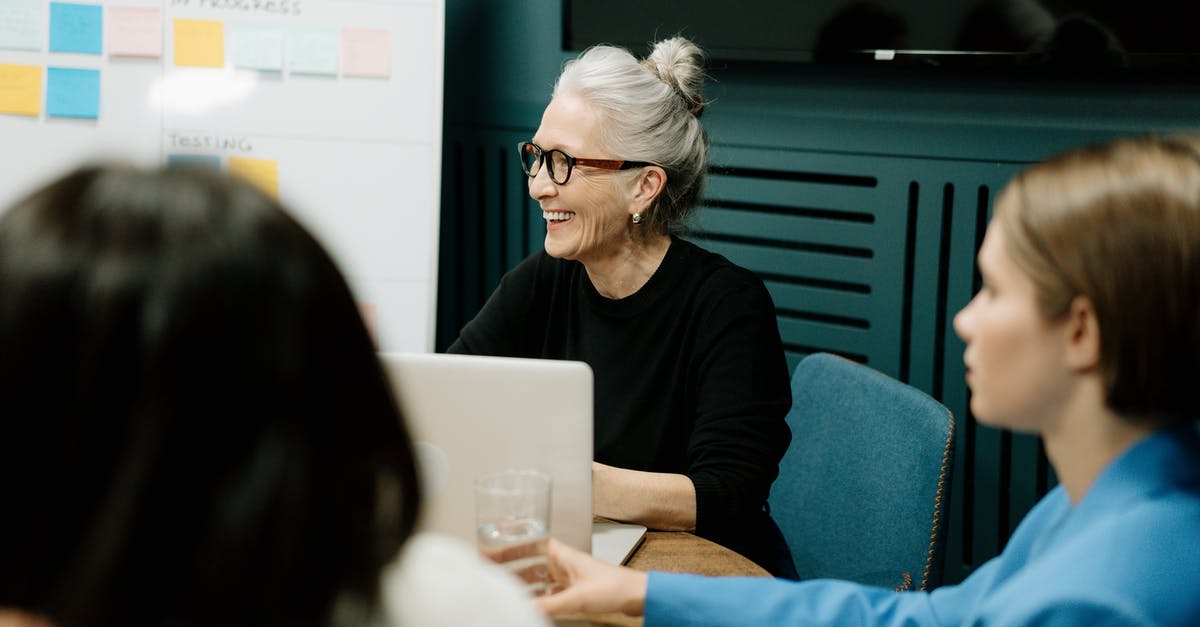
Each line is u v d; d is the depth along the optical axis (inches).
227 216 20.6
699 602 44.5
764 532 67.3
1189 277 30.4
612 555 54.5
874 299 97.0
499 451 49.2
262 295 20.4
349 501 21.2
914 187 94.2
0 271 20.0
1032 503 92.8
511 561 45.9
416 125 99.8
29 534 19.9
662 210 69.7
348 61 98.5
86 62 96.0
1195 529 31.4
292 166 98.8
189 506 19.9
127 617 19.8
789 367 102.2
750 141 100.5
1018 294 33.1
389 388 22.5
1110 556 31.6
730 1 97.3
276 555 20.2
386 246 100.2
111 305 19.6
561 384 48.4
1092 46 83.6
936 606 42.8
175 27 96.7
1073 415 33.5
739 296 68.3
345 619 21.5
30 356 19.6
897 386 69.2
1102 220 31.3
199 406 19.8
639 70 68.7
